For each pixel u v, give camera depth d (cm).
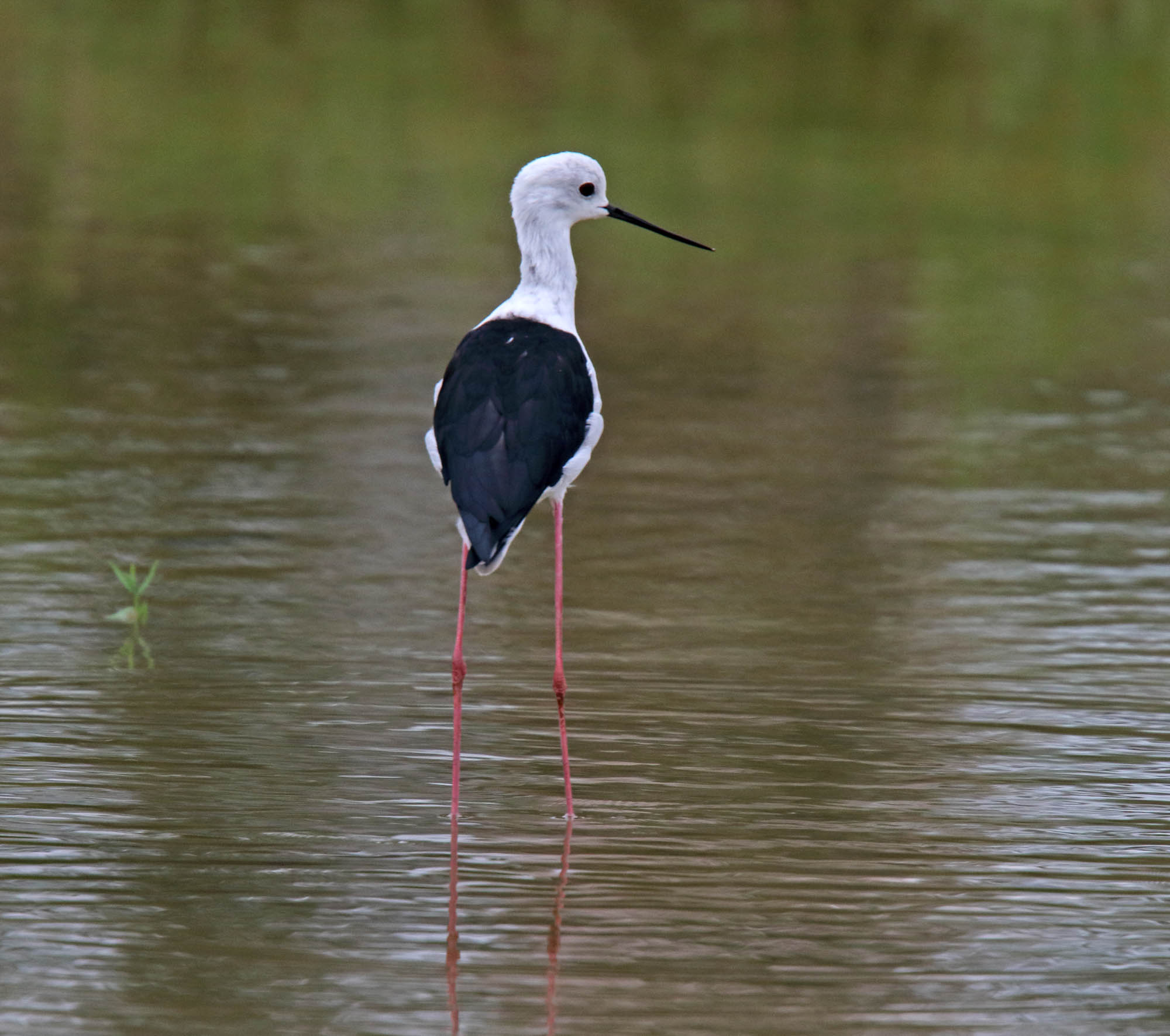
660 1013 673
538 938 737
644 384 1861
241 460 1554
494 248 2472
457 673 879
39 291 2156
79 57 3741
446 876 799
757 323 2139
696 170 3009
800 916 763
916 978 706
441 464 907
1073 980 705
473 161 3033
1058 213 2822
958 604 1234
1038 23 4222
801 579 1289
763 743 976
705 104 3503
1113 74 3816
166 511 1405
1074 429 1734
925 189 2952
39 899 762
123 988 684
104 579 1240
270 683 1047
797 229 2653
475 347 934
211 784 898
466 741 970
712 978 702
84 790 883
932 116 3488
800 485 1534
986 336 2103
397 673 1072
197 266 2319
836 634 1165
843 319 2169
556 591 922
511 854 824
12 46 3803
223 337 1977
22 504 1407
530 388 905
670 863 818
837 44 4053
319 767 926
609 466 1577
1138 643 1155
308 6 4262
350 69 3712
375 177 2900
